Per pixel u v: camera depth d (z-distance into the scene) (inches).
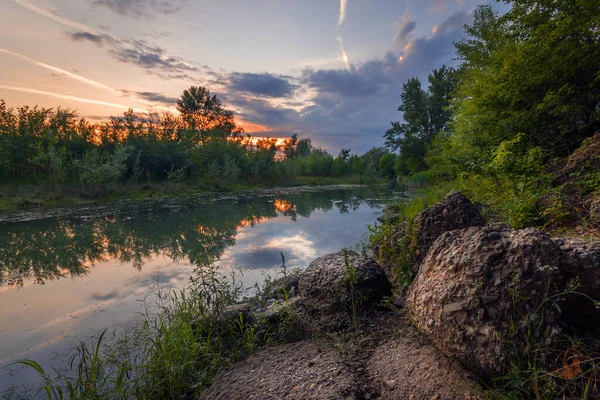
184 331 133.8
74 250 335.6
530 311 72.4
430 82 1405.0
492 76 299.6
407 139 1408.7
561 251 80.3
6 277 254.5
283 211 588.1
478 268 81.5
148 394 111.3
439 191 522.9
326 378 89.0
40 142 773.3
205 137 1434.5
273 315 149.3
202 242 355.9
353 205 659.4
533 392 67.0
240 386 96.1
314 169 1785.2
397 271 157.5
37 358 140.9
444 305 83.5
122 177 939.3
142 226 452.4
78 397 107.5
